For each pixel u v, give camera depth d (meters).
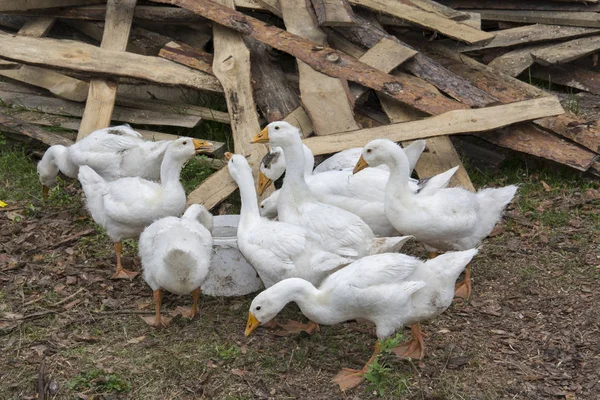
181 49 6.12
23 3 6.34
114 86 6.01
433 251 5.09
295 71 6.25
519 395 4.50
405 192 4.92
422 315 4.56
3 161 6.03
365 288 4.48
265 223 4.87
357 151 5.41
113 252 5.38
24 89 6.40
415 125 5.65
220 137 6.04
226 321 4.90
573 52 6.41
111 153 5.49
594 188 5.72
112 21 6.25
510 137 5.74
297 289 4.56
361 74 5.86
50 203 5.78
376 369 4.47
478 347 4.74
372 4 6.40
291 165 4.96
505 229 5.48
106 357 4.67
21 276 5.15
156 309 4.85
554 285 5.09
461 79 6.00
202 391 4.52
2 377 4.58
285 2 6.30
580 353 4.69
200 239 4.80
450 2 6.82
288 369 4.62
